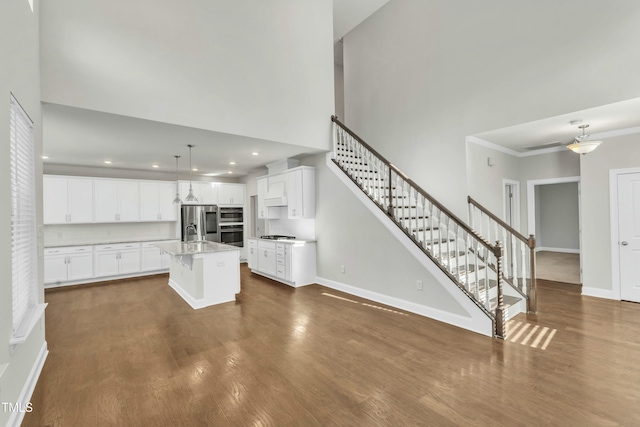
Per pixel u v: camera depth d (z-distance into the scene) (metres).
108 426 1.98
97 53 3.30
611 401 2.17
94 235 6.80
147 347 3.16
